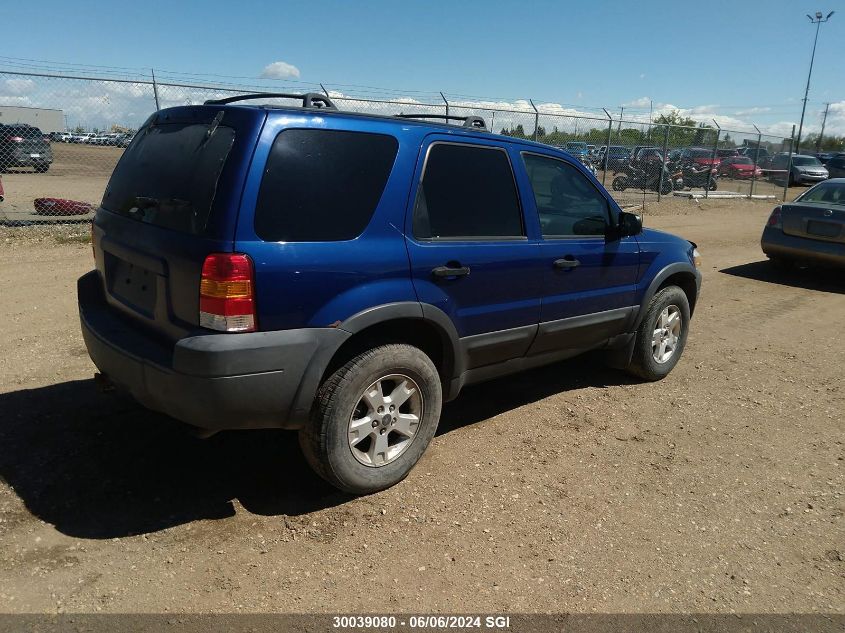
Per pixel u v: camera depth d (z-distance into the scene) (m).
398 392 3.41
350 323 3.08
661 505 3.50
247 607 2.58
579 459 3.98
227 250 2.77
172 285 2.95
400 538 3.09
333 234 3.06
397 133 3.40
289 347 2.90
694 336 6.85
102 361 3.29
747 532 3.28
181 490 3.38
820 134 58.25
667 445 4.22
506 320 3.91
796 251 9.89
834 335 7.09
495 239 3.81
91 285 3.79
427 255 3.41
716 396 5.13
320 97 3.49
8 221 10.36
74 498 3.24
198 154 3.04
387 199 3.28
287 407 2.98
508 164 3.97
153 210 3.17
